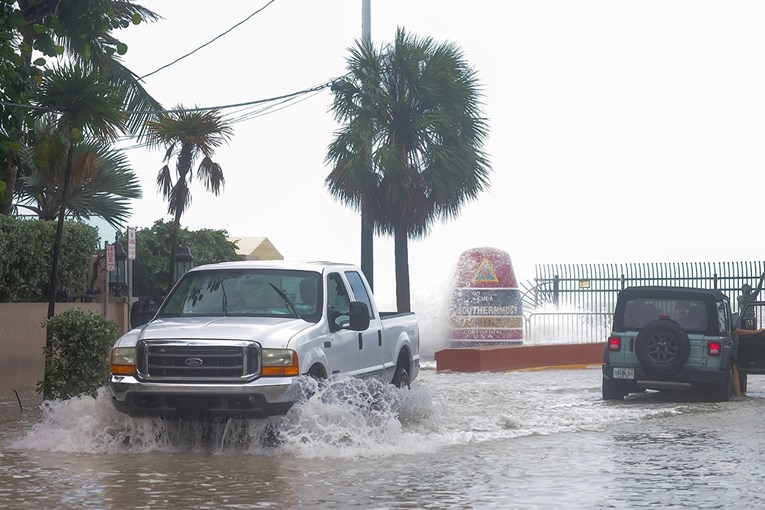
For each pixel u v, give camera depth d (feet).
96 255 90.63
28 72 56.08
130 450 45.39
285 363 45.06
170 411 44.96
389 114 114.01
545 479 38.22
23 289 77.77
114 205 98.22
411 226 114.11
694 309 71.10
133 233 76.23
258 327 46.06
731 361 72.13
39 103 60.90
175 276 91.40
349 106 113.50
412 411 53.47
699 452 45.24
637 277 132.67
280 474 39.22
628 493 35.53
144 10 104.88
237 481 37.78
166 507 33.27
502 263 123.85
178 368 45.06
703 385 70.64
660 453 44.91
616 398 71.72
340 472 39.68
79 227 82.12
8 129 55.42
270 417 45.16
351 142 112.57
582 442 48.52
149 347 45.44
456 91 114.32
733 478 38.50
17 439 49.44
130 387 45.21
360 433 46.44
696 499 34.45
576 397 73.67
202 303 49.93
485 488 36.40
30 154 89.04
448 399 71.15
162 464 41.65
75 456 43.91
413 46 114.73
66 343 61.11
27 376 74.79
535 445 47.37
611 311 133.69
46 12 58.23
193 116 89.35
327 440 45.37
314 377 46.75
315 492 35.68
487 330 122.42
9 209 82.84
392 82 114.62
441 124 112.47
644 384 70.33
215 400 44.68
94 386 61.36
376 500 34.30
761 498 34.65
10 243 75.15
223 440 45.06
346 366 49.60
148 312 51.13
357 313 49.42
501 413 61.87
